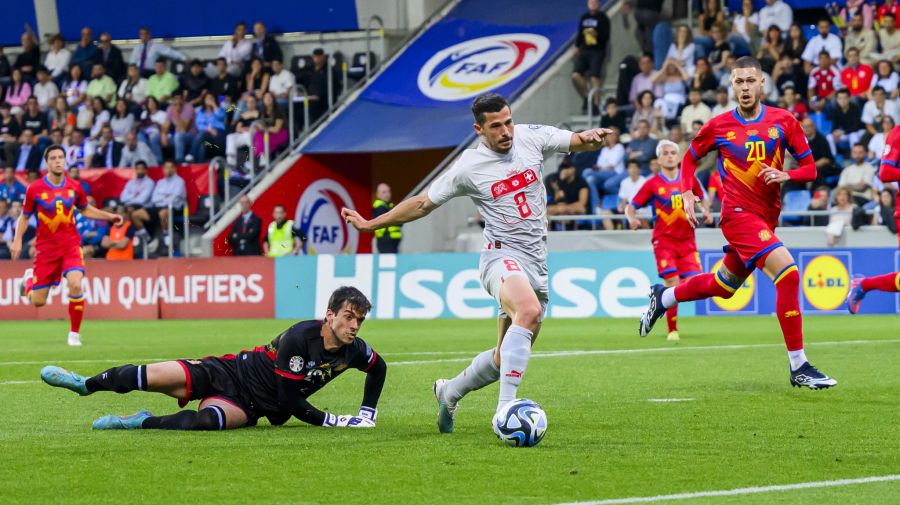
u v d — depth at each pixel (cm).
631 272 3103
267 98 4034
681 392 1441
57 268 2445
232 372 1154
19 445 1058
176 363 1145
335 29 4469
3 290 3662
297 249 3628
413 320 3161
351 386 1567
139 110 4250
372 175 4309
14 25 4819
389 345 2272
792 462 947
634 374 1666
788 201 3312
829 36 3609
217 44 4569
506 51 4159
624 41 4078
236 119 4112
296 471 920
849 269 3028
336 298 1107
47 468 939
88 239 3794
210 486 862
